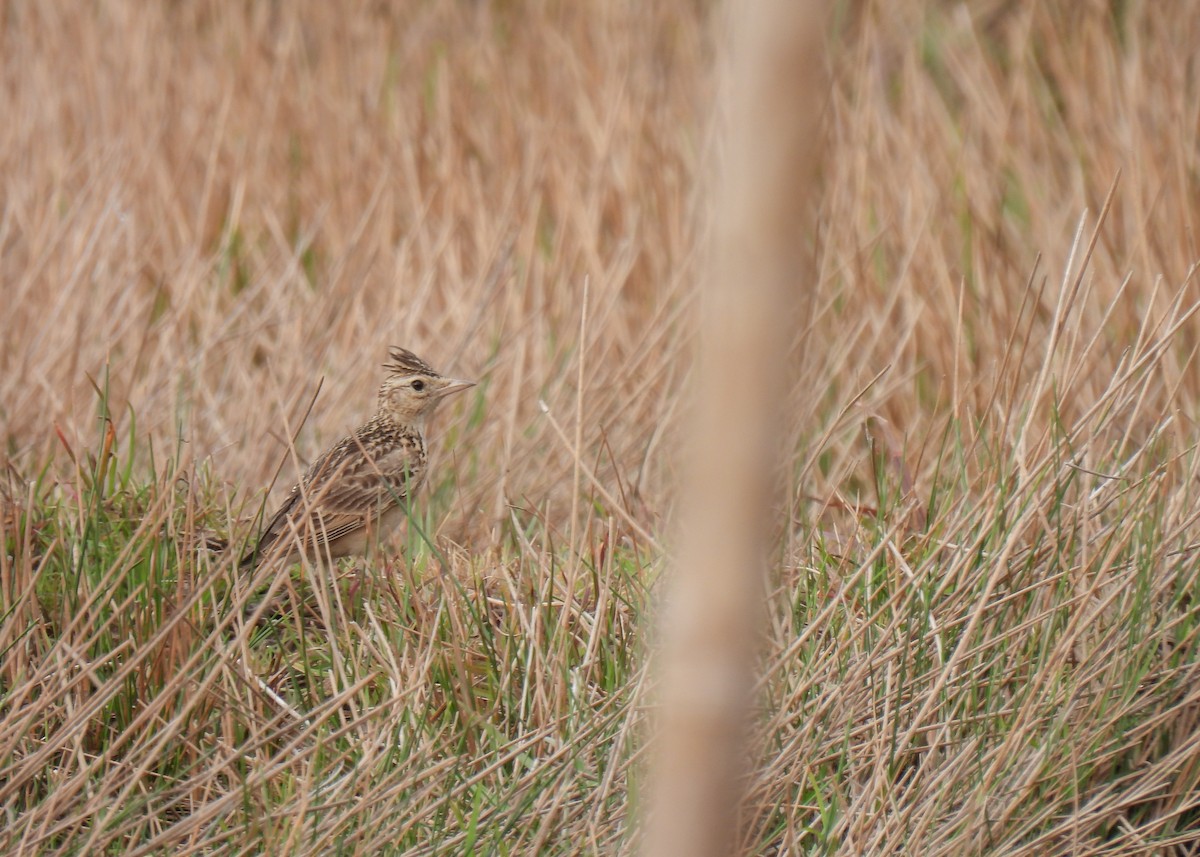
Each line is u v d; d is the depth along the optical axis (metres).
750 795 7.84
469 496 12.69
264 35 22.94
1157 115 18.14
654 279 16.83
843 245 16.34
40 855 7.29
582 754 8.34
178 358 14.88
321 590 9.25
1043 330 14.59
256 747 7.84
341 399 14.33
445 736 8.54
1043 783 8.25
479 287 15.83
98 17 24.56
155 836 7.46
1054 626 8.94
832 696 8.24
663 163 18.14
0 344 15.62
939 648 8.73
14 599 9.16
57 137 20.12
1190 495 10.14
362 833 7.44
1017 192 18.98
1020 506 9.44
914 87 19.36
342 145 20.33
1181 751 8.50
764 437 3.58
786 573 9.48
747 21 3.44
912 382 14.48
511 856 7.38
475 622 9.52
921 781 8.24
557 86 20.95
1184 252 14.80
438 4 25.45
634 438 13.39
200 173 20.25
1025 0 23.11
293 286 16.88
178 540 10.12
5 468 11.45
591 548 10.15
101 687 7.98
